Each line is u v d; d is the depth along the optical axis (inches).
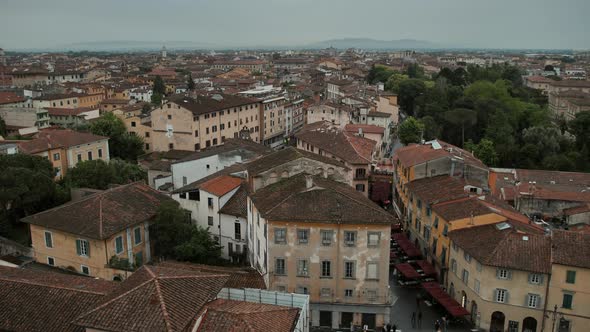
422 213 3248.0
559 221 4047.7
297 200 2445.9
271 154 3193.9
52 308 1702.8
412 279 2908.5
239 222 2925.7
